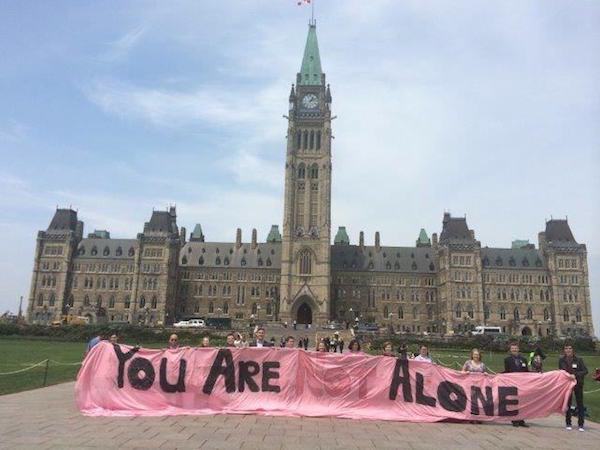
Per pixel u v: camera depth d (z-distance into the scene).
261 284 188.75
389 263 193.62
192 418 22.30
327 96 180.00
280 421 22.09
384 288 190.88
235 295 188.38
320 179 174.38
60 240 181.62
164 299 175.50
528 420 26.11
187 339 110.62
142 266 178.38
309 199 172.75
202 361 24.47
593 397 37.97
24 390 31.19
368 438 19.28
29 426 19.94
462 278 175.75
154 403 23.86
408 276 191.38
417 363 24.58
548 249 177.75
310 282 165.88
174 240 184.25
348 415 23.58
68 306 177.62
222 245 196.25
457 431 21.52
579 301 173.75
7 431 18.98
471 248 177.25
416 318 188.00
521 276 178.38
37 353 66.19
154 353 24.41
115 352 24.20
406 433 20.58
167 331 115.69
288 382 24.42
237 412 23.67
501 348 105.44
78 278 181.25
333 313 189.12
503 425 23.52
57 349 76.25
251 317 178.38
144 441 17.59
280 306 164.38
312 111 179.50
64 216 186.38
